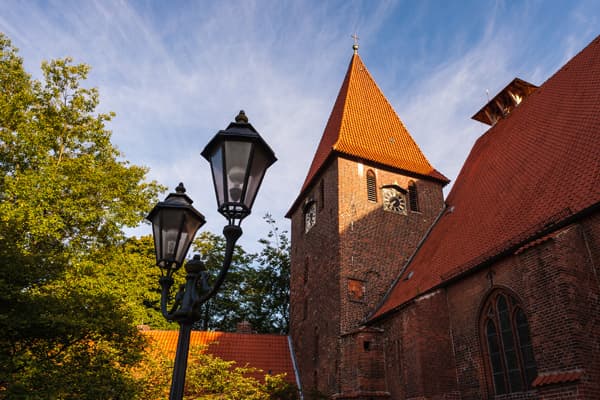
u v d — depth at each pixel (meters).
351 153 28.31
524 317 14.94
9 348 11.63
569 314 12.04
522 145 21.41
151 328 33.97
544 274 13.05
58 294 13.10
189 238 7.10
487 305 16.75
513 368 15.11
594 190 13.77
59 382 11.59
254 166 6.20
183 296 6.63
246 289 44.03
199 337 29.59
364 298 24.64
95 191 22.14
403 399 19.19
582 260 13.05
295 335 30.03
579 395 11.19
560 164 16.97
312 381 25.75
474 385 16.64
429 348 17.88
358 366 20.95
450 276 18.47
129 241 24.88
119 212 22.62
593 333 12.04
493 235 17.78
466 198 24.20
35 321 11.41
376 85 34.97
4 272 11.86
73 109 23.28
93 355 13.05
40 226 17.84
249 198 6.08
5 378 10.55
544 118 21.09
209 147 6.42
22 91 21.70
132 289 21.94
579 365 11.48
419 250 26.66
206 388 20.69
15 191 18.47
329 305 25.30
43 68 23.28
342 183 27.50
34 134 20.77
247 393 21.27
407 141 32.12
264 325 43.25
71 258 19.27
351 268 25.17
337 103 35.00
